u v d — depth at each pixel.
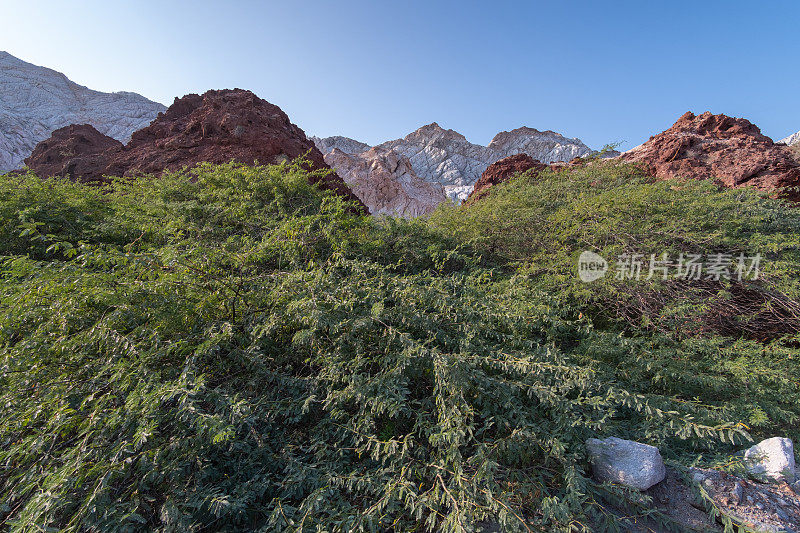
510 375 2.91
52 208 4.62
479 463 2.16
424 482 2.20
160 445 1.95
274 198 5.77
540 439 2.39
